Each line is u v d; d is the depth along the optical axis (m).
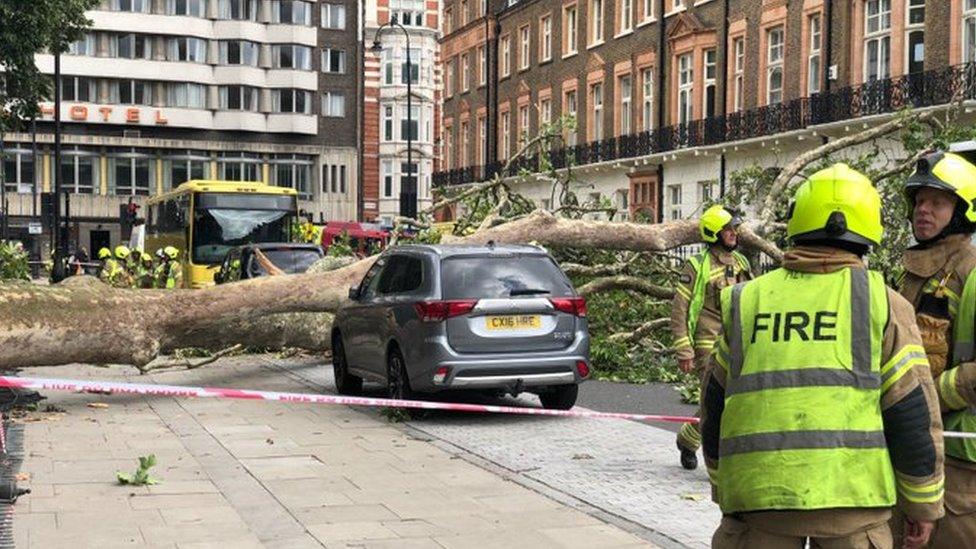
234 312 12.37
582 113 44.72
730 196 16.41
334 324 12.63
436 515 6.81
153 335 11.83
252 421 10.60
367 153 78.56
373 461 8.56
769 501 3.26
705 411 3.58
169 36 71.06
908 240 13.87
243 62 72.44
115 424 10.33
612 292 15.58
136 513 6.82
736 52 34.62
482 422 10.56
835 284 3.36
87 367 15.17
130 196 71.50
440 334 10.24
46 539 6.19
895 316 3.33
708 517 6.74
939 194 3.98
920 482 3.30
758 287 3.48
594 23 43.94
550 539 6.24
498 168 52.16
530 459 8.64
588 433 9.91
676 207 37.59
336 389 12.87
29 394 11.34
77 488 7.50
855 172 3.45
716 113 35.41
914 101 25.52
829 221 3.36
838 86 28.91
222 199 28.30
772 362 3.34
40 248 58.06
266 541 6.20
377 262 12.03
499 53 53.38
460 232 17.67
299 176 75.12
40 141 69.75
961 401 3.87
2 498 7.07
